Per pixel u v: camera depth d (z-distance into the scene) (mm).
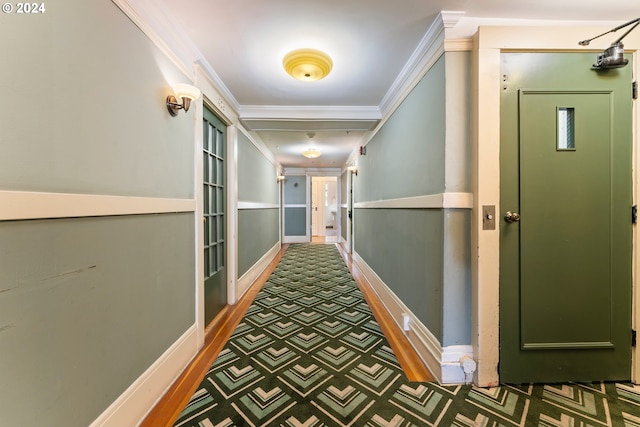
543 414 1357
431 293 1777
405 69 2139
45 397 886
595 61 1537
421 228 1943
